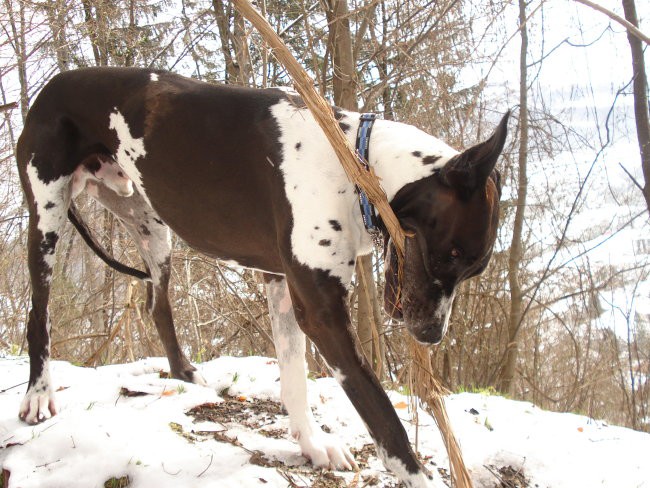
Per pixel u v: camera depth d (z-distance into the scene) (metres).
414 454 1.30
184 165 1.56
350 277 1.38
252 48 3.48
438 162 1.29
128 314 2.92
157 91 1.62
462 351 4.71
